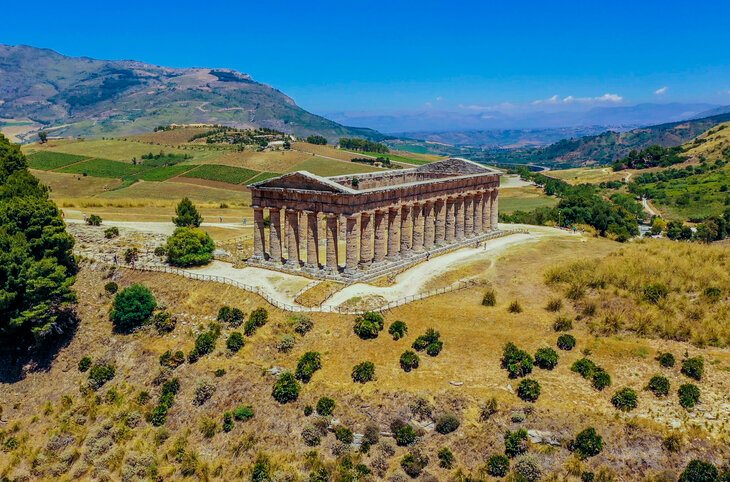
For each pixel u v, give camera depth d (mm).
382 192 90812
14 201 85562
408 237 99500
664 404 58188
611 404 58938
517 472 53906
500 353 67312
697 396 58094
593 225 141625
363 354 69125
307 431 60156
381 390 63531
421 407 60750
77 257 95312
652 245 97875
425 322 74062
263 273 92125
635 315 70812
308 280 88375
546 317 74375
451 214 109125
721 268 81438
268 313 77188
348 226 86188
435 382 63938
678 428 55500
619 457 54000
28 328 78375
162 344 76250
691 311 70375
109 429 65938
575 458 54438
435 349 67875
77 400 71438
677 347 65500
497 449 56531
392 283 87062
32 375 76750
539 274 89188
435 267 94438
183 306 81750
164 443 63531
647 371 62469
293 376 66562
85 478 61031
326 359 69125
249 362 70188
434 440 58531
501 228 131250
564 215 145250
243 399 65875
